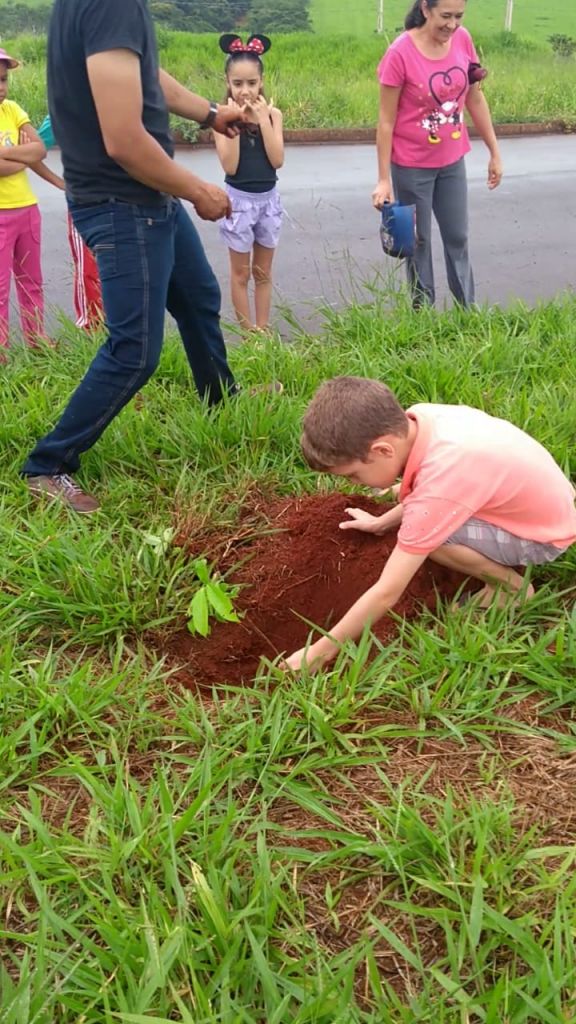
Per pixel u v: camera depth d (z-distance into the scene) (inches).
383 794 90.1
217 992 71.4
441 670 103.2
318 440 102.7
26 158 193.8
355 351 181.8
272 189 210.8
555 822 86.2
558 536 109.7
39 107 445.1
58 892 79.4
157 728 99.0
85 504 137.6
